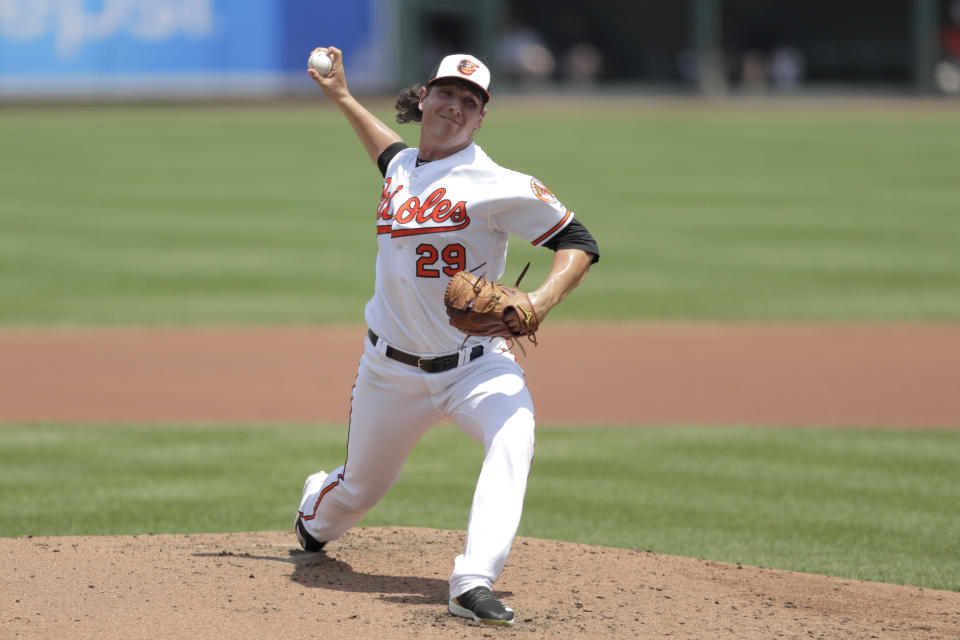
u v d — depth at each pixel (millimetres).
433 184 15227
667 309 46562
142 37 117812
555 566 17750
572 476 25641
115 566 16891
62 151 88812
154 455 27047
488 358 15516
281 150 90625
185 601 15227
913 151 92812
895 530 21688
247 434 29219
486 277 15508
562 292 14727
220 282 50656
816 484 24953
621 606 15766
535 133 103500
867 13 142500
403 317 15422
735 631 14852
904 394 33781
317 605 15242
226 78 119500
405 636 14023
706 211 68500
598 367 37531
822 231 62656
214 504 22859
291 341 40906
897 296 48562
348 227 63219
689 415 31578
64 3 116188
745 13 144625
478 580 14516
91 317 44438
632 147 95188
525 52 141750
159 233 61156
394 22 123000
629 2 143500
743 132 105562
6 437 28766
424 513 22516
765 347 40312
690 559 18672
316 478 17719
